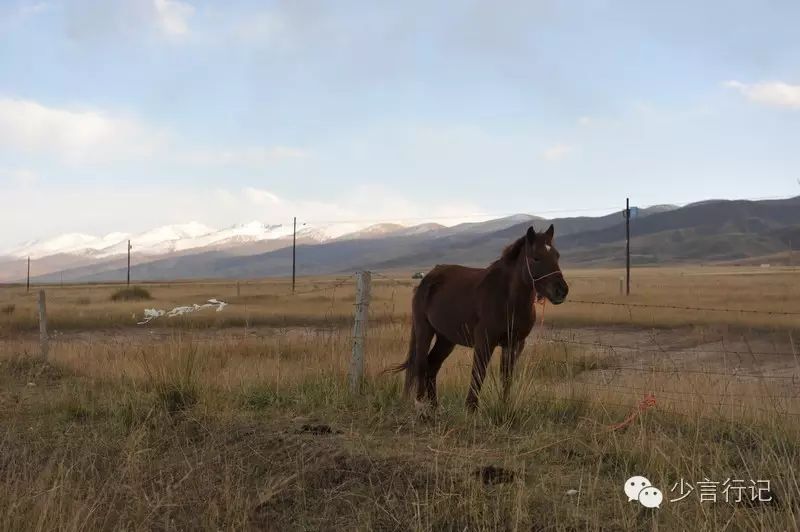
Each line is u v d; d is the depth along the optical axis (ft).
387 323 61.93
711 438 19.88
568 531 13.57
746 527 13.07
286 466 18.17
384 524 14.52
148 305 114.62
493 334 24.79
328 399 26.32
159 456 20.42
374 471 16.97
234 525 14.87
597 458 18.19
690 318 75.36
